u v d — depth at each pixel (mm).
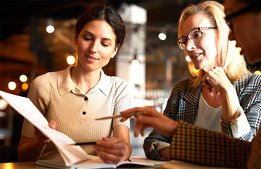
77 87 1935
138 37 7418
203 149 1355
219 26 1995
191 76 2139
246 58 1251
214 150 1353
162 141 1961
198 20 2021
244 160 1345
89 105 1933
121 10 7949
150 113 1388
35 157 1742
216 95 1986
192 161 1363
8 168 1431
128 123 1952
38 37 7430
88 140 1907
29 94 1958
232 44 1979
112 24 1872
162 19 9992
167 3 9320
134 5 8148
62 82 1948
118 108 1969
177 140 1361
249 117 1837
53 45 7348
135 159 1758
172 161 1457
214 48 2014
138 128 1378
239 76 1969
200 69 2029
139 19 8164
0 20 9664
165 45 7641
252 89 1911
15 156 2250
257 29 1157
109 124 1956
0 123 7883
